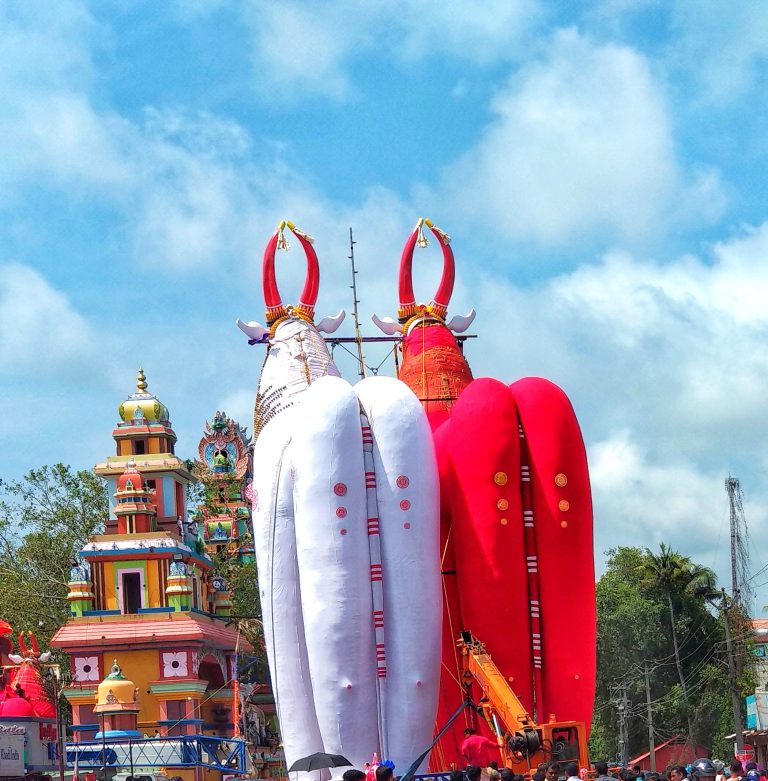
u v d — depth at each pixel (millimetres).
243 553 76188
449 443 36000
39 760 45781
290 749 34250
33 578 65438
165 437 61812
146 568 56656
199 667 58594
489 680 32688
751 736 70750
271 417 39125
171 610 55406
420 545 33656
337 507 33406
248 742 57625
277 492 35000
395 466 33938
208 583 62719
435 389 39812
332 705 32688
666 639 83688
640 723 80688
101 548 56688
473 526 34906
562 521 34875
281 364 39781
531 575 34844
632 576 89812
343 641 32781
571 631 34594
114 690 50375
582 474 35344
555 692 34469
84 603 55781
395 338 42281
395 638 33156
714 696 80562
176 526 60562
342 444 33750
